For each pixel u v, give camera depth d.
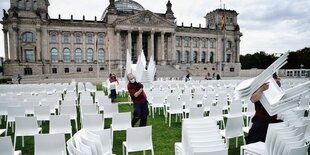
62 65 90.12
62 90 30.08
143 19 96.44
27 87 28.62
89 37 93.75
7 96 19.77
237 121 10.70
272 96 8.38
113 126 11.83
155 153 10.63
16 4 85.62
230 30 115.75
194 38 110.38
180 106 15.90
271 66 7.75
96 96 20.62
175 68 98.38
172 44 103.31
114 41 95.56
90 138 7.10
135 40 101.56
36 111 13.76
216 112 13.56
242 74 112.38
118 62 95.00
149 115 19.33
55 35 89.19
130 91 12.74
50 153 8.05
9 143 7.65
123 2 116.19
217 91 24.58
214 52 114.31
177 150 8.74
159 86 31.92
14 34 82.00
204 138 7.64
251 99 8.40
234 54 117.06
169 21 100.69
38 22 84.56
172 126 15.62
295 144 6.82
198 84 34.53
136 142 9.05
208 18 121.56
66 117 11.50
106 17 99.19
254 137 9.16
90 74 84.44
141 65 13.66
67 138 13.31
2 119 18.28
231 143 12.33
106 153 7.74
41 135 7.89
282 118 9.92
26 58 85.56
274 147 6.98
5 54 85.06
